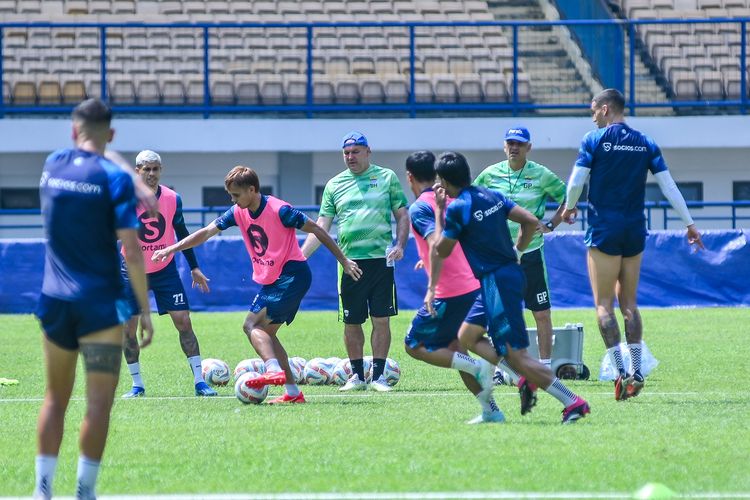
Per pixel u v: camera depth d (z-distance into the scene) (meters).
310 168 89.00
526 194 35.31
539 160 89.12
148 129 84.88
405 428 25.36
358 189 34.50
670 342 46.66
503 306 25.00
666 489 18.41
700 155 90.62
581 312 62.59
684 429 24.83
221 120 85.19
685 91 89.38
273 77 90.00
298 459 21.86
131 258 17.88
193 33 93.56
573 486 19.27
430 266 25.84
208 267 66.44
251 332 30.17
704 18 89.12
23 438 24.80
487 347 25.98
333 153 89.50
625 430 24.70
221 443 23.70
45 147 84.50
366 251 34.34
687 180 90.94
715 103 84.75
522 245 25.69
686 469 20.61
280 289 30.41
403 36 94.38
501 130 85.38
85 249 17.95
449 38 94.44
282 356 30.77
